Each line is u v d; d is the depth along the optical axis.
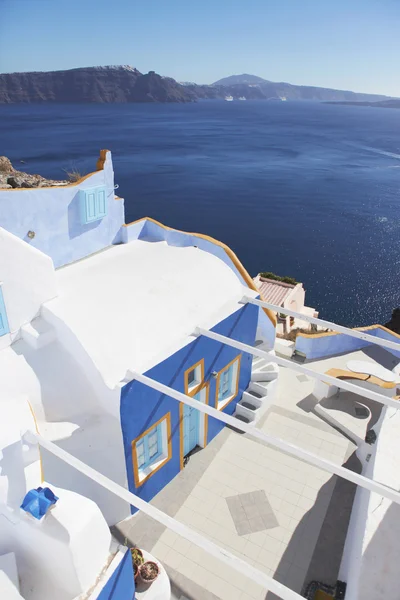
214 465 12.02
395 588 6.59
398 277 59.88
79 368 9.39
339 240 72.31
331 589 8.98
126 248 14.36
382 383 14.54
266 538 10.10
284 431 13.35
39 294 9.47
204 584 9.13
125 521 10.34
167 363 9.88
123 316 10.18
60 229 12.29
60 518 6.06
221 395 13.32
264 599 8.89
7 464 6.40
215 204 87.69
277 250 67.50
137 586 8.13
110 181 13.71
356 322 48.91
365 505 8.76
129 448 9.63
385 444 8.91
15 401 7.93
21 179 29.66
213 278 12.86
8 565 6.53
